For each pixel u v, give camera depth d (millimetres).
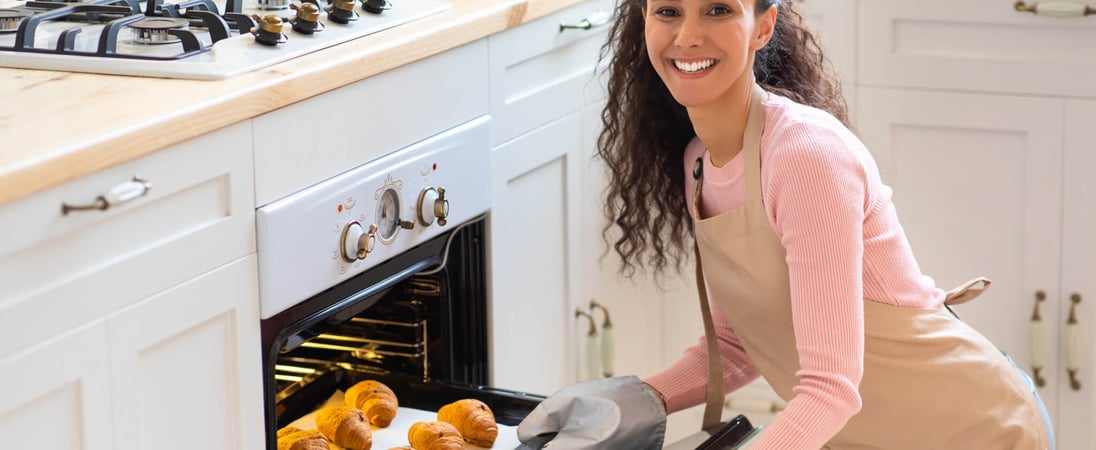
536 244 2170
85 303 1249
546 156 2146
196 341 1416
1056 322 2545
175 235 1354
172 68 1456
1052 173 2484
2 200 1117
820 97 1650
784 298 1471
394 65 1656
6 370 1175
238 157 1425
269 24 1582
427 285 1924
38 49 1532
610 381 1610
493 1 1954
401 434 1730
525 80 2061
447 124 1825
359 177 1626
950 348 1497
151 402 1358
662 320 2682
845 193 1336
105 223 1264
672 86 1437
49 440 1240
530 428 1593
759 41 1451
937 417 1503
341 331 1952
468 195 1874
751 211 1448
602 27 2289
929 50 2520
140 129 1261
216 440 1462
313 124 1541
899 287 1493
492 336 2045
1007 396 1496
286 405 1804
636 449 1544
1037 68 2447
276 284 1497
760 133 1446
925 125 2555
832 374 1302
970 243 2586
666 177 1669
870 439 1558
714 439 1529
